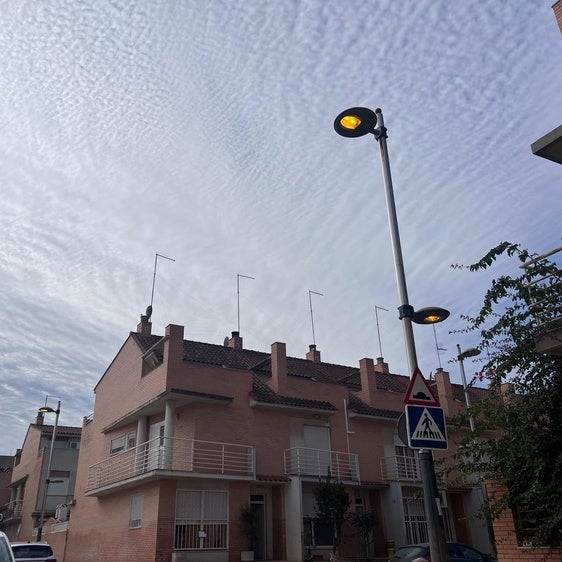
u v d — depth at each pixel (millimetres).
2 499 61875
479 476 12141
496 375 10344
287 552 25062
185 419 25844
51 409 36906
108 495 28188
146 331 31906
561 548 9734
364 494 29391
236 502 24625
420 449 9312
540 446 9562
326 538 26641
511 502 10125
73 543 31391
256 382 29016
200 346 31469
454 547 18266
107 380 32375
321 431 29016
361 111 11516
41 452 46344
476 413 10672
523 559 10289
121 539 25516
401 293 10500
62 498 45219
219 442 25172
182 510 23438
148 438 27344
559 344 9484
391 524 28406
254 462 25516
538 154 10969
